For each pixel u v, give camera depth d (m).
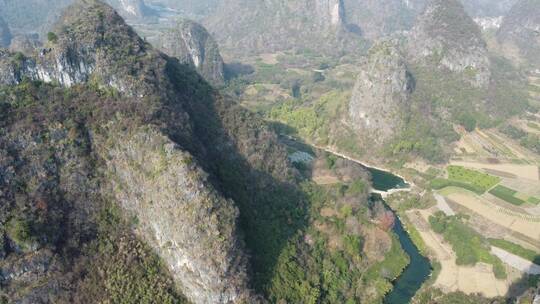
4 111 117.69
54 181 116.62
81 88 131.00
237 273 113.44
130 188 120.62
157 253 118.06
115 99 130.88
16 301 102.38
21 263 103.62
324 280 137.88
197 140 143.12
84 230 116.81
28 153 114.81
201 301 112.12
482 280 148.50
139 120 124.25
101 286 109.81
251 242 132.00
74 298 106.75
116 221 120.62
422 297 139.38
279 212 152.00
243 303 112.81
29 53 136.38
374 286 143.12
